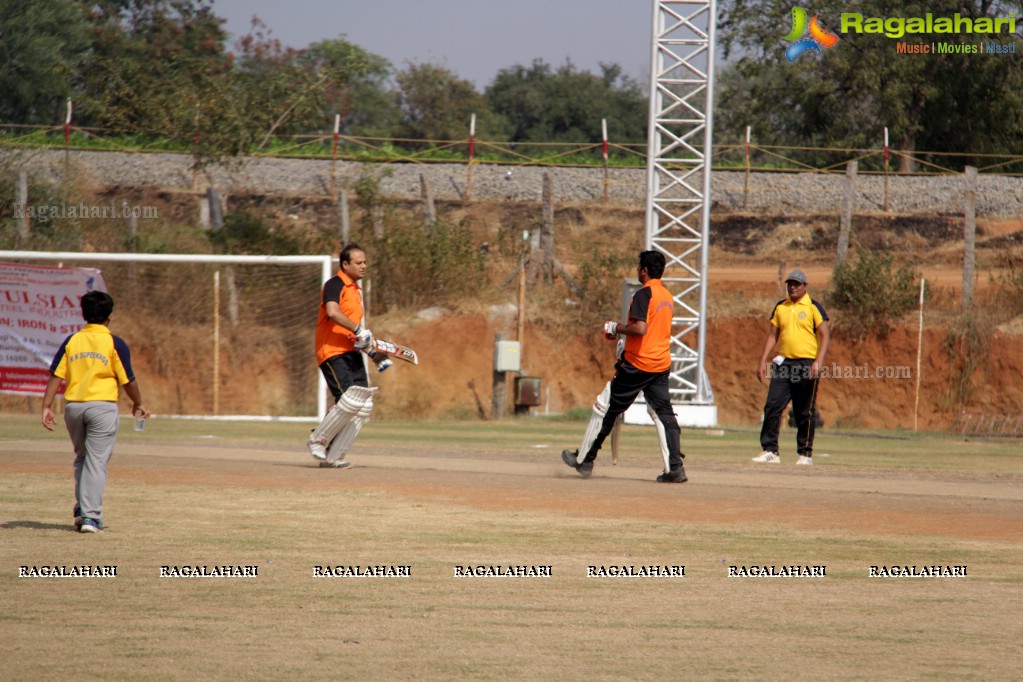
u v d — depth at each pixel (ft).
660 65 273.33
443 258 359.46
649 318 134.31
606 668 57.26
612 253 389.60
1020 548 92.84
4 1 553.64
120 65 443.73
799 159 557.74
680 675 56.03
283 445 190.60
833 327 351.25
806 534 98.99
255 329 336.90
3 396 289.53
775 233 453.99
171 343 325.21
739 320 354.95
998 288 361.71
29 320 281.54
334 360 145.79
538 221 431.84
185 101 402.72
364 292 346.13
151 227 376.68
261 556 86.02
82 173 416.67
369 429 262.06
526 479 137.80
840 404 340.80
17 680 54.60
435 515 107.24
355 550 88.69
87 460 96.07
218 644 61.46
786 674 56.39
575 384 347.97
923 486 136.56
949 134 549.13
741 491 128.57
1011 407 328.08
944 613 69.82
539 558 86.07
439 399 328.49
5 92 543.80
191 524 100.48
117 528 98.07
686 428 269.23
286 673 55.98
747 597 73.97
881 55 520.01
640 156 510.99
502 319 350.02
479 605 71.26
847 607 71.41
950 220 448.24
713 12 269.44
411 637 63.36
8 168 390.21
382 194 440.45
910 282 352.28
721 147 487.61
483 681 54.85
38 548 88.43
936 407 333.21
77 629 64.54
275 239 367.45
